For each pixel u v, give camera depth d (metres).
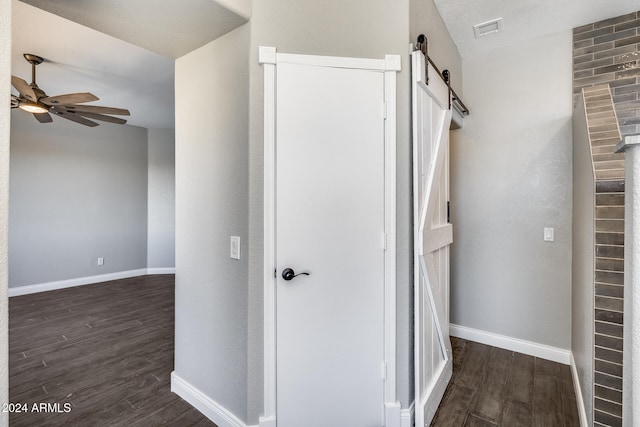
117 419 1.90
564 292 2.58
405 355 1.79
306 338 1.72
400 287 1.79
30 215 4.62
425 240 1.84
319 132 1.71
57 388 2.22
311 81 1.70
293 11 1.69
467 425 1.86
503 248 2.84
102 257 5.37
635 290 0.73
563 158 2.58
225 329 1.81
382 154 1.76
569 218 2.56
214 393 1.89
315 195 1.71
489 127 2.88
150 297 4.45
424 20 2.02
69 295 4.54
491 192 2.88
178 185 2.13
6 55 0.82
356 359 1.76
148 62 3.09
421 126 1.79
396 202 1.78
